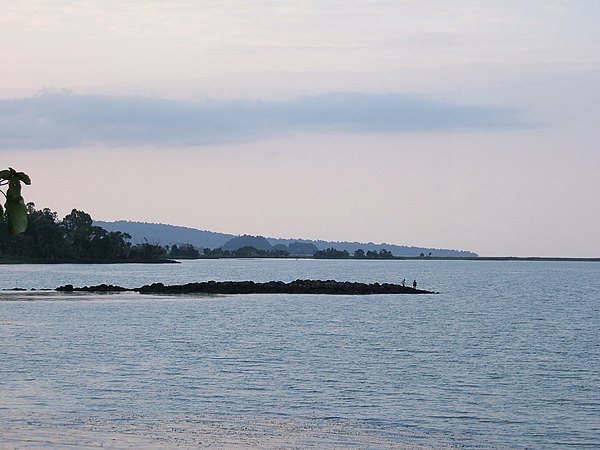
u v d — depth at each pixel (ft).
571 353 205.87
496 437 106.22
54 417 112.78
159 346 210.38
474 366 176.65
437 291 604.49
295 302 425.69
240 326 277.23
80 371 159.02
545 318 339.98
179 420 112.57
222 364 173.88
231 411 119.85
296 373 160.86
